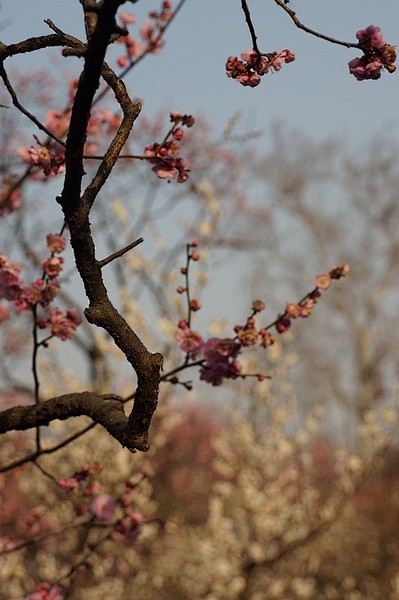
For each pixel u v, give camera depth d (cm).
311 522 1481
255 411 1511
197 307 461
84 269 310
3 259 439
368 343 3186
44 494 1246
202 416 2325
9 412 371
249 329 445
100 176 314
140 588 1437
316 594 1881
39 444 460
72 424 1238
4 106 374
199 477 2208
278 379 1505
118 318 306
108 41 266
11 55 334
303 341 2969
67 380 1295
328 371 2958
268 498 1486
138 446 311
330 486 1631
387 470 1978
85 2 336
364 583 1941
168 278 1248
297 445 1511
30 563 1250
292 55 357
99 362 1241
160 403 1227
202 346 450
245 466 1528
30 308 444
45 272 441
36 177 622
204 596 1530
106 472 1182
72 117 286
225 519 1521
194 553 1636
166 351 1220
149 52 611
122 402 370
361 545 1966
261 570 1525
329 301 3269
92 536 1172
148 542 1366
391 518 1950
